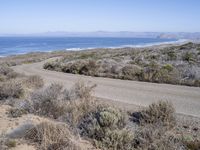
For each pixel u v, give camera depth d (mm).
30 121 6898
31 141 5762
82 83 10805
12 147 5391
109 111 7199
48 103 8250
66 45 180125
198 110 9680
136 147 5973
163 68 20094
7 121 7090
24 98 9914
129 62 27391
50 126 5945
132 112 8875
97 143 5922
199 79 17188
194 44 43344
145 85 16188
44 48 143375
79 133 6570
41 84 14664
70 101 8906
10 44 193375
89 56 42906
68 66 26422
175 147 5691
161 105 7895
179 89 14555
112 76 20750
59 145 5441
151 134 6305
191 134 6855
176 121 7965
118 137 5934
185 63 24297
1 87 10531
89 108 8172
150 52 40844
